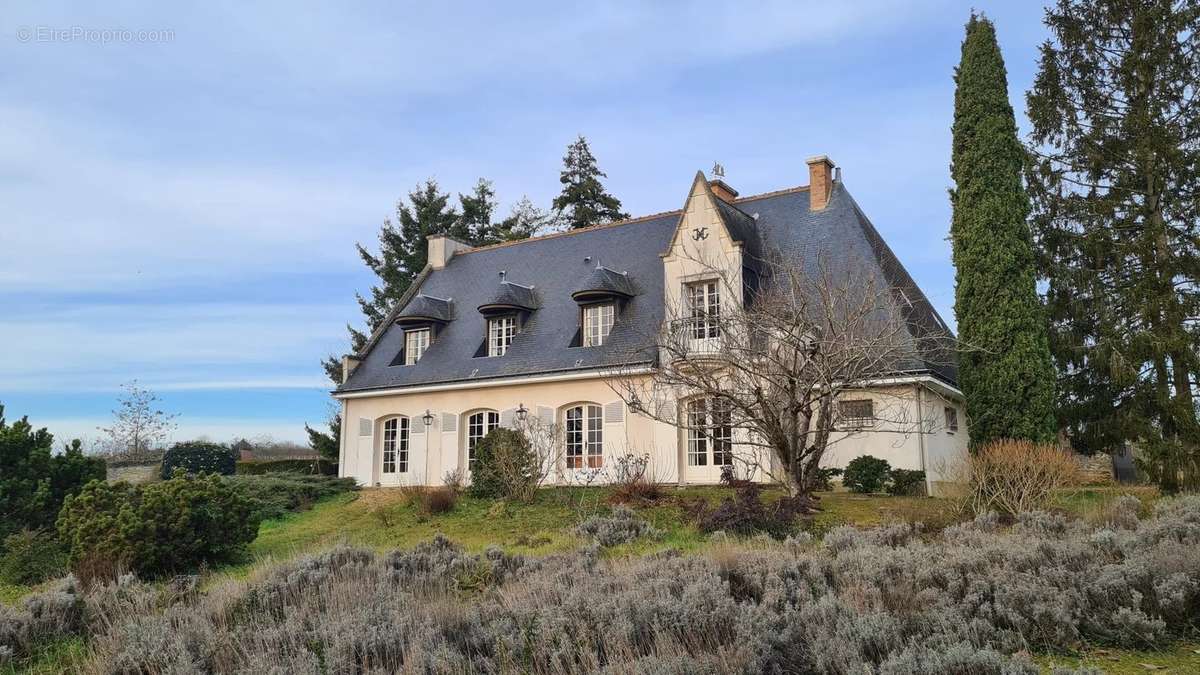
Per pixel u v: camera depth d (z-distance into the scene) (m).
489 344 26.55
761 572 8.45
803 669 6.13
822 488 18.94
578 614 7.10
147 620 7.93
